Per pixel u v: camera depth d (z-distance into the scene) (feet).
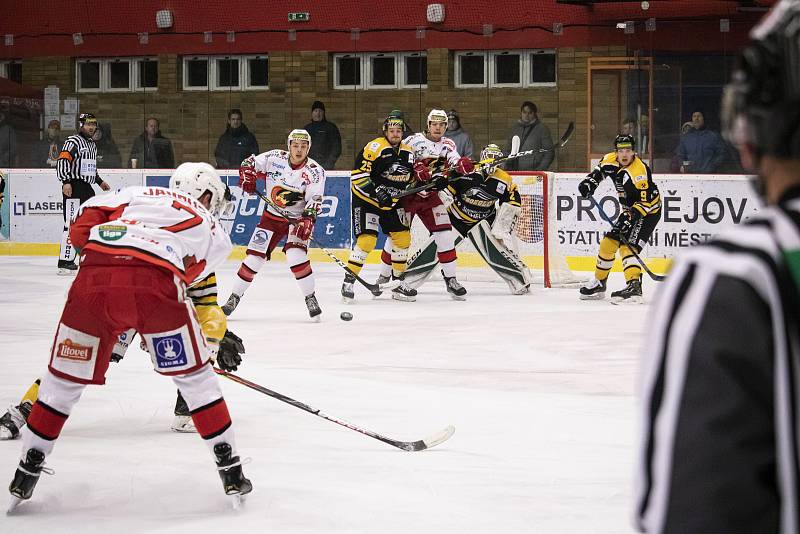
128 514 27.22
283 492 29.17
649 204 81.71
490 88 111.65
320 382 47.57
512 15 112.16
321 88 116.37
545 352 57.00
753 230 8.86
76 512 27.45
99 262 26.78
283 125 117.39
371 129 115.34
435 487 29.68
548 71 110.01
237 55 117.91
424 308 77.87
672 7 107.65
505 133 111.45
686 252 9.16
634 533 25.21
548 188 96.07
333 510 27.37
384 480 30.50
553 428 38.01
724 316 8.54
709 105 106.22
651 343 9.14
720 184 103.24
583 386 47.09
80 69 121.19
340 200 114.73
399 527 25.89
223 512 27.37
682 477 8.49
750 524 8.38
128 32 122.21
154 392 44.24
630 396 44.70
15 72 122.52
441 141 82.17
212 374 27.37
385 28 114.83
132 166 120.16
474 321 70.18
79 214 27.96
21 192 122.21
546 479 30.55
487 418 39.81
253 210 116.67
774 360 8.42
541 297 86.69
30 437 27.14
